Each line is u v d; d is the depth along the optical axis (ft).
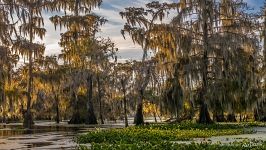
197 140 60.18
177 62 106.22
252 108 108.58
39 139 71.10
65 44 159.22
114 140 58.54
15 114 171.12
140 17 129.49
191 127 88.43
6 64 113.29
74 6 158.20
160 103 107.65
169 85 107.04
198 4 105.81
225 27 106.93
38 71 152.97
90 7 161.17
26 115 129.90
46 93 183.62
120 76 158.20
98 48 157.58
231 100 103.30
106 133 66.39
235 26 106.11
